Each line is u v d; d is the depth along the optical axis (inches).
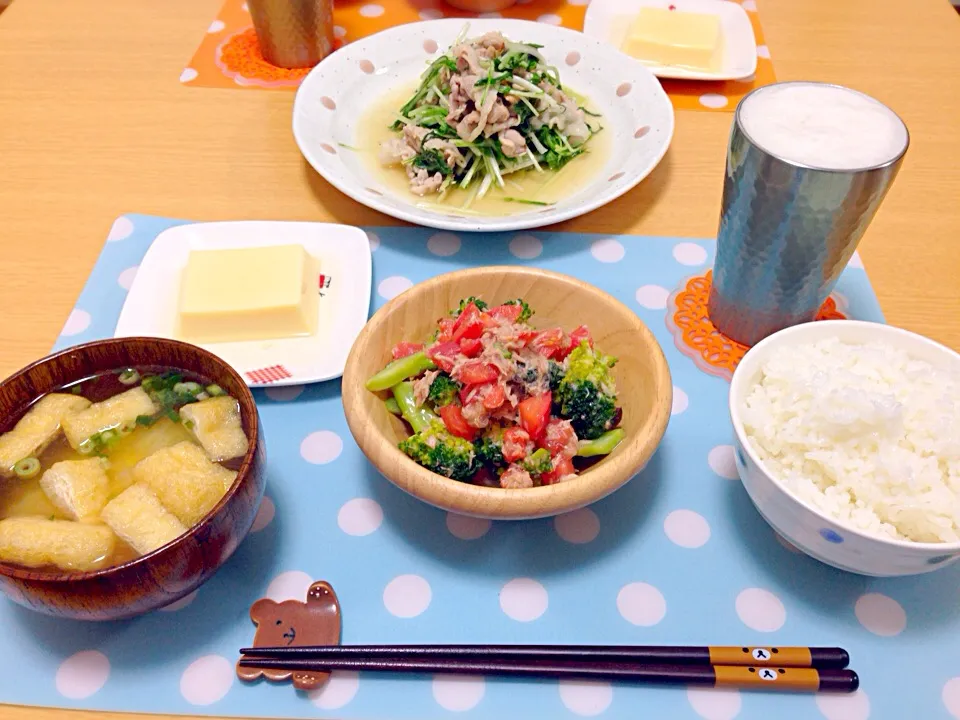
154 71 23.0
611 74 21.9
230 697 11.1
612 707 11.1
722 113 21.7
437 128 20.1
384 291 17.0
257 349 15.3
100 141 20.6
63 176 19.6
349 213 18.8
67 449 12.3
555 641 11.8
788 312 15.2
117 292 16.8
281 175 19.8
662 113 20.0
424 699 11.2
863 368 12.9
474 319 13.4
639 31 23.2
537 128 20.0
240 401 12.1
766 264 14.3
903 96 22.4
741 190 13.7
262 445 11.6
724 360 15.7
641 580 12.5
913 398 12.4
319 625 11.7
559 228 18.5
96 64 23.2
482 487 11.2
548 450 12.5
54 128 21.0
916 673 11.5
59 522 11.0
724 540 13.0
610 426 13.3
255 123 21.3
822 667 11.2
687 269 17.4
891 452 11.9
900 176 19.7
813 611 12.2
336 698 11.2
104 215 18.6
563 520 13.3
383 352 13.6
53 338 15.9
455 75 20.2
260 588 12.3
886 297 16.8
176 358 12.6
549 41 22.8
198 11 25.6
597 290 14.0
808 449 12.3
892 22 25.5
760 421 12.5
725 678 11.1
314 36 22.6
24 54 23.6
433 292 14.0
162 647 11.6
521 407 12.6
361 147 20.4
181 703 11.1
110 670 11.4
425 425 12.9
